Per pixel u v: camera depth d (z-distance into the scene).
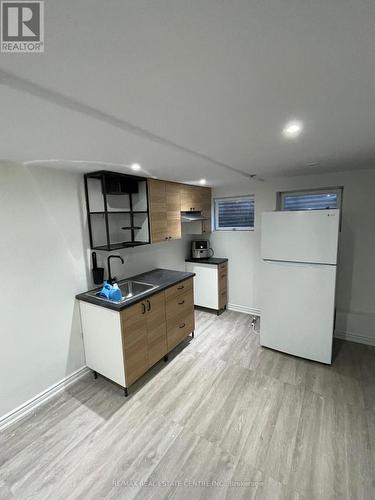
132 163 2.12
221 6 0.56
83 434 1.90
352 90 0.97
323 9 0.58
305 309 2.68
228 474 1.58
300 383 2.40
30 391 2.14
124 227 2.93
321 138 1.58
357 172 2.88
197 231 3.99
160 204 3.06
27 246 2.07
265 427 1.92
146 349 2.47
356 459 1.65
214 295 3.96
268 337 2.96
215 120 1.24
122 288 2.89
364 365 2.65
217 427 1.93
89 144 1.55
